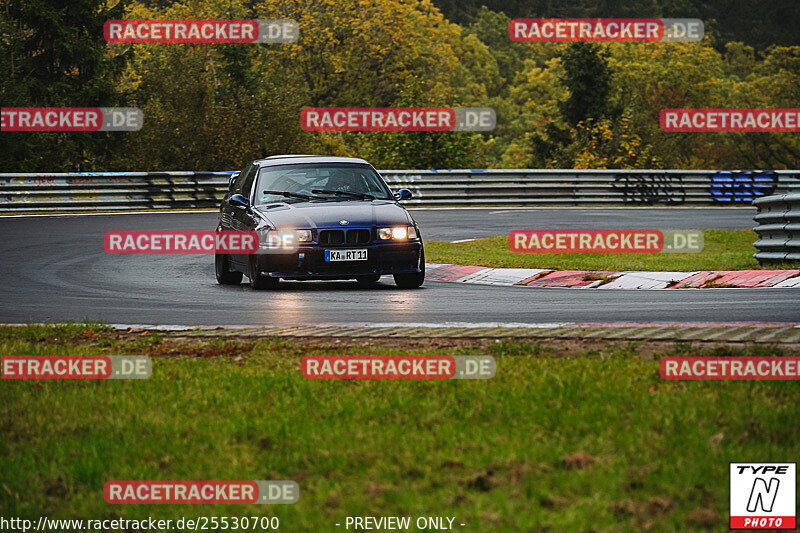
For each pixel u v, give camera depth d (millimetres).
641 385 22141
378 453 17656
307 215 45656
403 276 47781
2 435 19672
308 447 18234
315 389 22719
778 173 118500
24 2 163625
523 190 113812
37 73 169375
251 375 24484
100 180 102062
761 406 19953
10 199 98688
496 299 42250
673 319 34562
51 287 48062
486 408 20406
